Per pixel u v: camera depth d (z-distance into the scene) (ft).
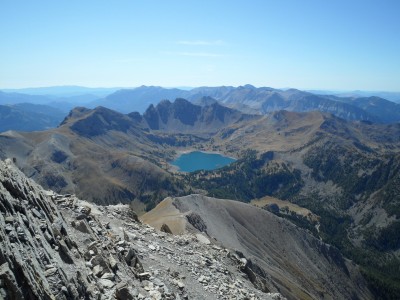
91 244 81.35
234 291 120.78
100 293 66.18
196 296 100.99
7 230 53.83
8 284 45.73
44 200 80.33
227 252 168.76
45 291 52.21
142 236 130.11
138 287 81.87
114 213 142.00
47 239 65.51
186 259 128.16
